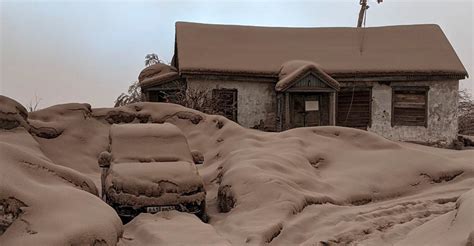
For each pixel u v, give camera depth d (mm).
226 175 10867
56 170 8188
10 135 11500
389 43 24016
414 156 13086
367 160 13070
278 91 20250
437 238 6551
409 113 21641
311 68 19969
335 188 11328
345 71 21516
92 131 14820
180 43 22641
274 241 7848
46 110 14758
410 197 11469
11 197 6633
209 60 21531
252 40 24062
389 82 21625
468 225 6109
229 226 8523
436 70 21234
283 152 12695
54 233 6105
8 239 6191
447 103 21484
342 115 21844
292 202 9344
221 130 14656
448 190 11695
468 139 22266
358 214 9555
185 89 20672
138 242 7480
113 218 6961
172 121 15578
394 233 8289
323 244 7688
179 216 8672
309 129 14547
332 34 25203
